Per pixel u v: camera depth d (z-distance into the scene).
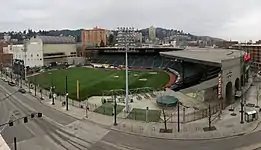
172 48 181.12
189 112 65.00
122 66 181.50
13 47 185.38
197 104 71.69
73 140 50.41
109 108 70.62
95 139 50.69
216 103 71.88
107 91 92.38
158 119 61.00
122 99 79.25
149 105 72.69
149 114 64.38
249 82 106.94
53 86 105.19
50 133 54.25
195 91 77.50
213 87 77.12
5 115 68.06
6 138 51.84
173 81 116.31
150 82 113.44
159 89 94.62
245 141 48.47
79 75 138.50
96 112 67.94
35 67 174.25
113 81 116.00
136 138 50.78
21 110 72.56
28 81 121.94
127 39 76.50
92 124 59.19
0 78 137.88
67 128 57.00
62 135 53.06
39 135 53.28
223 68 71.75
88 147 47.12
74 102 79.25
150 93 86.19
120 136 51.94
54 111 70.50
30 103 80.38
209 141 48.75
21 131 55.62
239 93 79.88
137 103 74.81
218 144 47.34
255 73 141.12
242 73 92.94
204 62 80.12
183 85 104.19
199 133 52.31
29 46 175.88
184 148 45.84
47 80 124.25
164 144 47.69
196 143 47.94
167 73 143.62
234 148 45.56
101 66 181.62
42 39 187.62
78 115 66.06
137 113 65.44
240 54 101.50
